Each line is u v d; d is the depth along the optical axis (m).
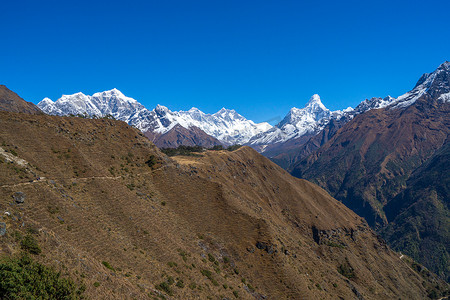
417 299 157.75
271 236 107.44
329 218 183.62
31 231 52.62
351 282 127.25
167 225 94.12
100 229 73.81
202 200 116.69
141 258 72.19
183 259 81.69
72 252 54.44
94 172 97.62
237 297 79.44
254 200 155.38
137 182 108.19
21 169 77.81
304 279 101.81
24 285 40.44
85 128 118.38
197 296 70.19
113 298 50.44
